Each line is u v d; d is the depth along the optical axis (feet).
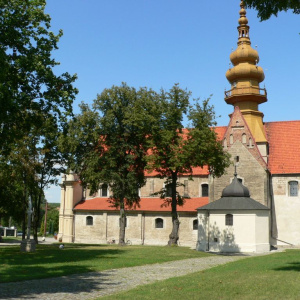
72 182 237.04
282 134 212.43
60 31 108.78
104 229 226.79
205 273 82.53
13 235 354.13
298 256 123.24
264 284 62.80
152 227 216.95
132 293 58.59
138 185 180.65
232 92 217.36
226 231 165.07
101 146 173.06
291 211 193.77
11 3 102.01
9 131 92.84
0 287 65.21
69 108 105.40
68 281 73.00
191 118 157.48
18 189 192.34
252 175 191.21
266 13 61.82
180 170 162.40
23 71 100.63
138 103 163.43
